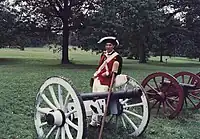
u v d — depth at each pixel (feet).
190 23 119.96
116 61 17.11
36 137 16.94
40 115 16.81
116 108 16.92
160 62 132.77
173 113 23.16
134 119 21.57
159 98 23.76
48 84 15.76
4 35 92.48
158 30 105.60
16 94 30.42
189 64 122.42
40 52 185.37
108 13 76.54
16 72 58.49
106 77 17.19
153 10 81.87
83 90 35.53
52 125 15.80
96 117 16.94
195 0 116.88
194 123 22.56
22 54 151.12
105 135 17.78
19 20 92.53
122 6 76.48
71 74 56.95
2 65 80.33
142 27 79.66
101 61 17.80
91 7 86.63
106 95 15.92
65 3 88.48
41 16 93.09
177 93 23.35
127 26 77.05
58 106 15.40
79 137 14.14
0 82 40.37
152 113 24.62
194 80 27.17
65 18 89.56
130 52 141.38
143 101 17.83
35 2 90.68
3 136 16.97
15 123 19.69
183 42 114.52
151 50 122.42
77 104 14.16
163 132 19.65
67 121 14.78
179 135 19.15
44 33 96.48
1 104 25.03
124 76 17.33
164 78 25.22
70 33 97.45
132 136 18.20
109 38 17.48
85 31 80.79
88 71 65.41
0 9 92.17
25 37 97.55
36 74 54.95
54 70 66.13
